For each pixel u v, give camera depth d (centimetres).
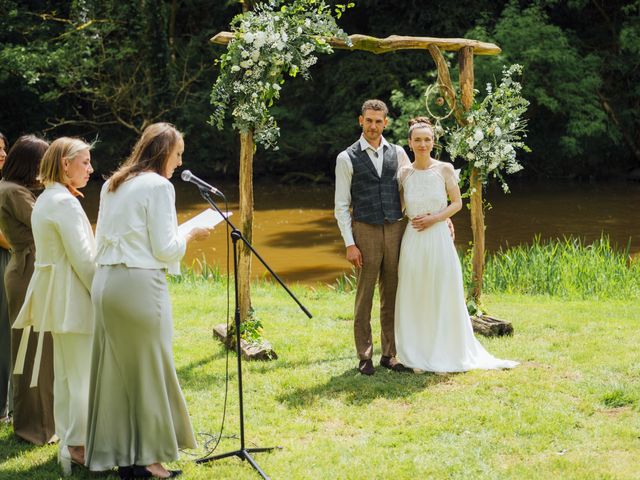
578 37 2028
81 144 392
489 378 516
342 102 2081
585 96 1828
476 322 638
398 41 619
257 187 2075
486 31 1881
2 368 455
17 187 423
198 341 634
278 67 558
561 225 1505
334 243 1381
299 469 388
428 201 529
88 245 385
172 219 371
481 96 1725
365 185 527
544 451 404
